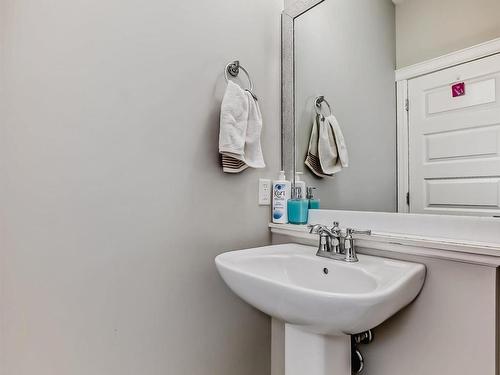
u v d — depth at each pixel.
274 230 1.26
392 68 1.03
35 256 0.80
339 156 1.18
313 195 1.25
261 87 1.28
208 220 1.10
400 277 0.71
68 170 0.84
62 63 0.83
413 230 0.90
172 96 1.02
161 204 0.99
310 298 0.62
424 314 0.80
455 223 0.81
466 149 0.84
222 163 1.11
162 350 1.00
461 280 0.73
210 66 1.11
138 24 0.95
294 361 0.88
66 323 0.84
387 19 1.05
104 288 0.89
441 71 0.90
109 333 0.90
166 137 1.00
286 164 1.33
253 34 1.26
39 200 0.80
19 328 0.78
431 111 0.92
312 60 1.29
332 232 0.98
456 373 0.74
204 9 1.11
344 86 1.18
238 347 1.18
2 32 0.77
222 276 0.88
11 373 0.77
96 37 0.88
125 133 0.93
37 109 0.80
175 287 1.02
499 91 0.79
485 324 0.69
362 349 0.95
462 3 0.86
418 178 0.94
